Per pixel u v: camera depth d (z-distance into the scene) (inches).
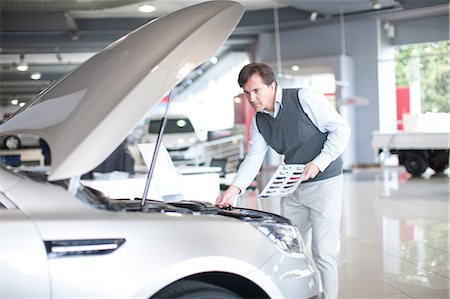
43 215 85.1
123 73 90.4
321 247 135.0
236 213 103.3
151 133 548.7
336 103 626.2
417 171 550.0
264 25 653.9
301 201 136.6
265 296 93.7
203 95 914.7
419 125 600.7
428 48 670.5
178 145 540.1
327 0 555.2
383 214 327.0
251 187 312.3
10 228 81.9
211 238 89.9
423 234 266.1
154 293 85.7
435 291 176.7
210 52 95.0
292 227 99.6
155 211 96.0
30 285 81.0
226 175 304.2
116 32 627.5
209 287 90.5
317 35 677.3
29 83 1012.5
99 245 84.1
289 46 689.0
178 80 90.3
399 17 655.1
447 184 470.0
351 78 664.4
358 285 185.0
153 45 93.6
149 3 538.9
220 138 564.7
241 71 127.9
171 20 99.1
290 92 130.9
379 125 663.1
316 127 131.0
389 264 211.6
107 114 85.1
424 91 676.7
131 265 84.8
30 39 655.8
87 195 92.6
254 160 137.0
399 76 684.7
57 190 88.7
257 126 136.2
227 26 99.3
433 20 659.4
